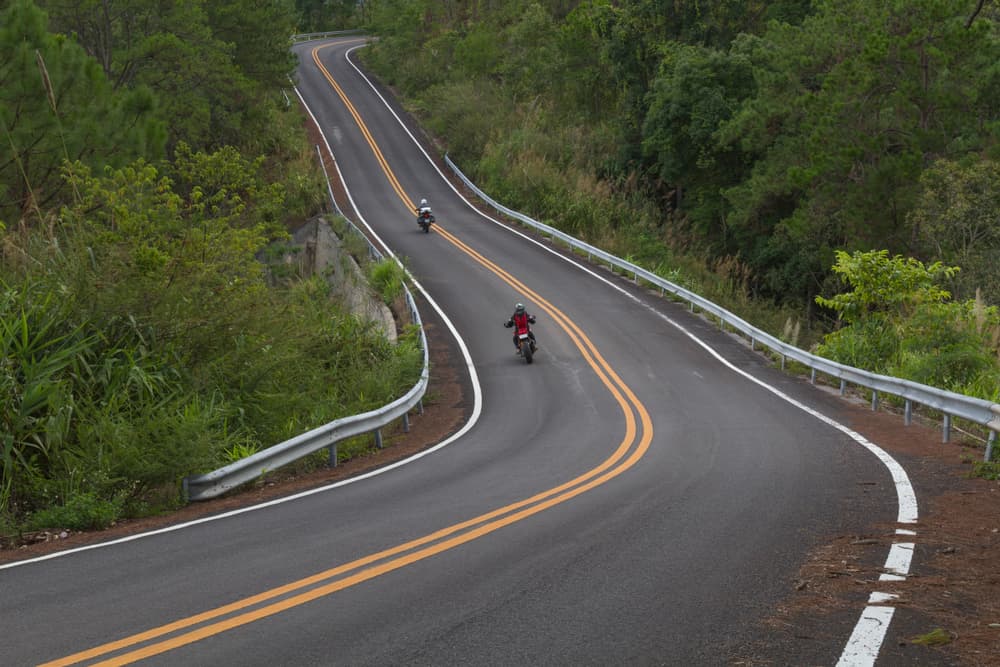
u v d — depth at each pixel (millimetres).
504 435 15648
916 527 7695
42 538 9508
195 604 6059
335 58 98062
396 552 7375
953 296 25656
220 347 15328
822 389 18844
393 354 21719
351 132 69062
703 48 47781
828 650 4934
